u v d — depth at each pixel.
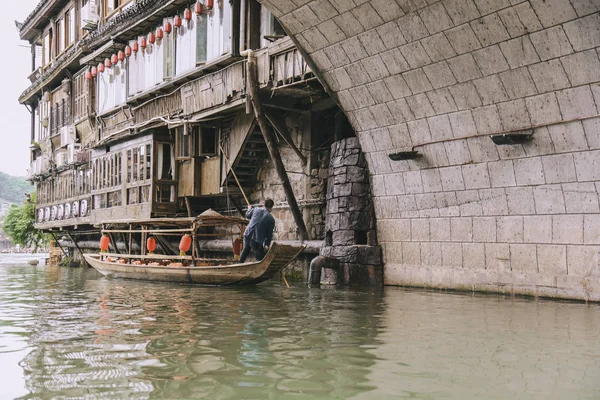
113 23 20.50
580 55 8.66
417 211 12.34
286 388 4.62
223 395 4.44
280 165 14.84
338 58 12.21
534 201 10.14
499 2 9.02
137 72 20.22
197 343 6.44
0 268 25.02
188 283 14.31
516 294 10.52
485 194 10.95
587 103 8.93
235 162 17.11
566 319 8.05
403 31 10.62
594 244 9.32
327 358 5.68
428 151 11.77
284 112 16.28
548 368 5.26
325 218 15.30
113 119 22.42
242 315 8.67
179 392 4.52
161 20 18.73
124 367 5.32
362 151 13.41
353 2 10.81
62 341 6.57
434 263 12.07
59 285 14.48
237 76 15.40
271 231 14.23
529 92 9.61
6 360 5.60
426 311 8.95
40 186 31.22
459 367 5.30
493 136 9.96
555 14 8.55
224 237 19.39
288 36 13.07
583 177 9.32
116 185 21.83
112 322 8.00
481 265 11.15
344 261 13.37
